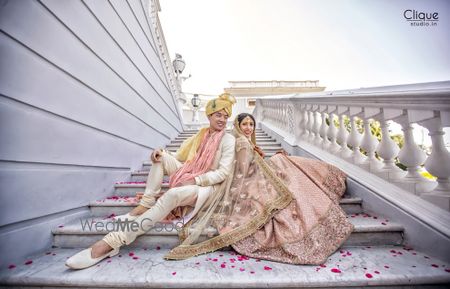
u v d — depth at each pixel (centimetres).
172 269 118
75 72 179
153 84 383
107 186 225
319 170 194
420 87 137
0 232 117
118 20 259
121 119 261
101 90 218
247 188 161
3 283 109
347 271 114
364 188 187
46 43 148
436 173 138
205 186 156
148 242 150
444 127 133
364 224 153
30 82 135
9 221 121
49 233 150
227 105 179
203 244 139
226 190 161
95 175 206
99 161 213
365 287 107
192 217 149
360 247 146
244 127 196
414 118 150
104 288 109
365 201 185
